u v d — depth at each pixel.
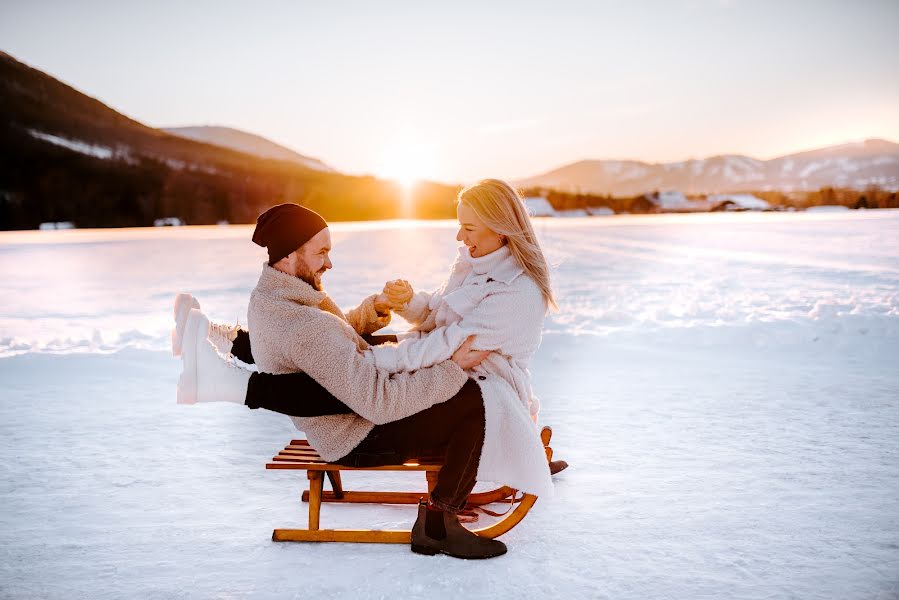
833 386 5.79
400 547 3.17
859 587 2.71
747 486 3.75
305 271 3.13
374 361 3.02
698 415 5.13
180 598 2.71
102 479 4.02
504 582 2.81
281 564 2.99
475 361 3.14
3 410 5.48
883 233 28.67
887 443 4.40
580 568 2.91
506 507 3.67
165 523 3.42
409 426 3.08
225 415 5.39
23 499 3.71
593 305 11.00
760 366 6.55
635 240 30.98
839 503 3.50
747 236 30.30
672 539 3.16
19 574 2.90
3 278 18.89
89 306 13.03
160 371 6.79
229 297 14.02
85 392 6.05
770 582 2.76
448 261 21.77
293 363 2.98
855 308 8.70
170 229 72.69
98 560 3.03
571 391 5.91
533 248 3.21
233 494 3.81
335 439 3.09
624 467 4.09
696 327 7.74
